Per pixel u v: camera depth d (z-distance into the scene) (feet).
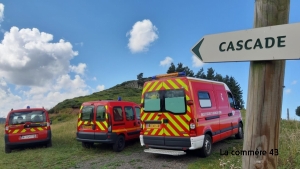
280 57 6.28
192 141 21.04
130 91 183.32
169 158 23.29
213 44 7.48
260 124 6.73
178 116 22.00
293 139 19.61
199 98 22.93
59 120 92.07
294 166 15.24
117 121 28.40
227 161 17.62
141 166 20.65
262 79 6.70
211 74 185.16
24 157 26.63
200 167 19.16
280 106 6.73
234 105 31.99
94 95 163.43
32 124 31.58
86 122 28.73
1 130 58.80
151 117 23.75
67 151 28.96
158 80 24.08
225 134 27.66
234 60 7.05
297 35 6.08
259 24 6.81
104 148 29.86
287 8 6.77
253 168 6.81
